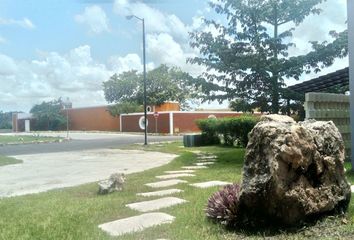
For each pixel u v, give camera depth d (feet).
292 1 48.75
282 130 17.34
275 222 17.65
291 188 17.17
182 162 49.67
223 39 50.03
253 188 17.22
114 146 88.28
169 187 30.83
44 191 32.63
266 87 50.03
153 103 193.26
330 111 40.14
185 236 17.46
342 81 47.67
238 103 51.29
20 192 33.24
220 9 50.16
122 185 30.66
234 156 53.16
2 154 73.05
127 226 19.93
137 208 23.68
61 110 234.58
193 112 163.63
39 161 59.06
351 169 34.60
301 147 17.42
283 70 49.16
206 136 82.74
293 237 16.61
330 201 18.39
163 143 93.66
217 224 18.74
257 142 17.72
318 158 18.22
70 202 26.40
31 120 244.63
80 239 17.92
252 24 49.75
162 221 20.42
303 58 48.06
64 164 54.29
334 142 19.35
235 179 33.32
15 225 20.92
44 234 18.81
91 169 48.01
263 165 17.39
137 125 179.32
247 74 49.85
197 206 22.76
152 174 39.17
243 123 72.74
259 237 16.93
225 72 50.16
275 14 49.67
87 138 131.03
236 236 17.25
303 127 18.03
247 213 17.99
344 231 16.85
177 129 159.33
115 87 233.55
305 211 17.49
